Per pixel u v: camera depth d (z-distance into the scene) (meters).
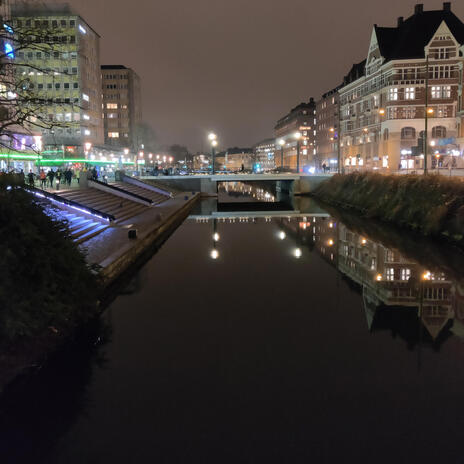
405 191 33.62
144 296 15.63
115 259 16.38
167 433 7.36
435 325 12.66
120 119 131.25
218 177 66.12
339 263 21.27
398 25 71.88
